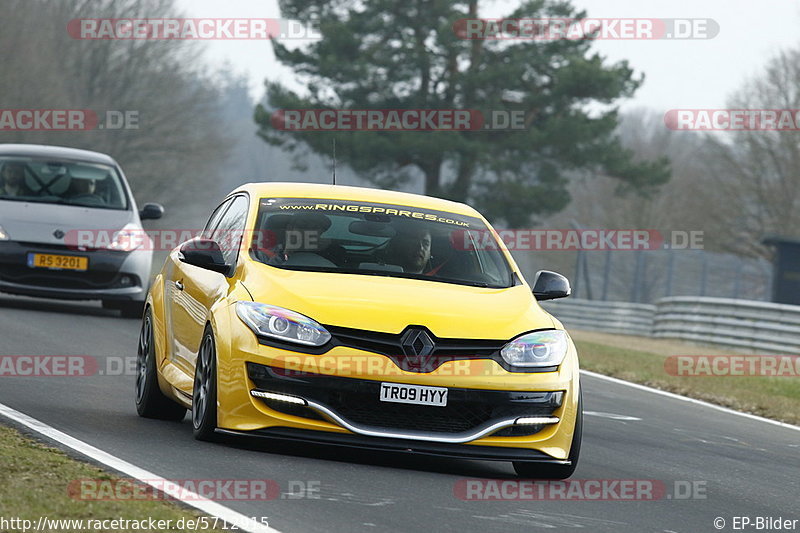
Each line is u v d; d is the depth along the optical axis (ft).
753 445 127.75
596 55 535.60
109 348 155.53
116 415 104.58
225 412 87.25
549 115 553.23
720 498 91.56
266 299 88.28
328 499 74.79
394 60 538.06
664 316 366.43
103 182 202.80
